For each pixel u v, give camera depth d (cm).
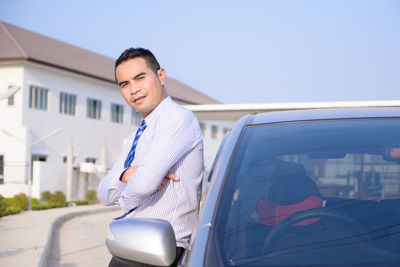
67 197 2419
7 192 2408
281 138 245
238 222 210
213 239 204
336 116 259
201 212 221
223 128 4241
